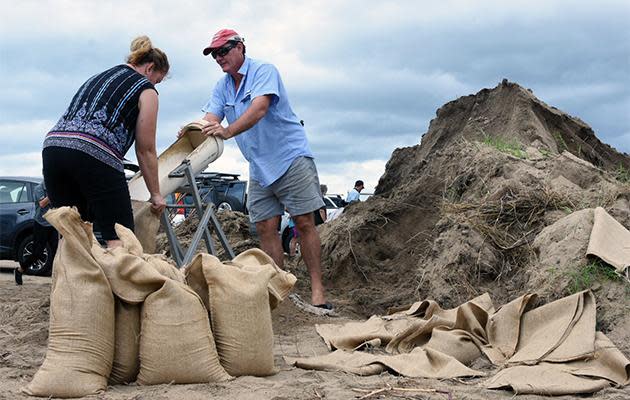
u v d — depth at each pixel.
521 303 6.09
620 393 4.86
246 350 5.19
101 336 4.87
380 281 9.20
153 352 4.93
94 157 5.66
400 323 6.78
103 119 5.72
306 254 8.07
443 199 9.07
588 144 12.00
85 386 4.75
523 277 7.46
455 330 6.11
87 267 4.91
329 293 9.06
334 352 5.89
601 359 5.31
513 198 8.35
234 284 5.25
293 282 5.86
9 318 7.72
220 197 20.23
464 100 12.77
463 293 7.74
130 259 4.99
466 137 11.59
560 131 11.71
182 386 4.91
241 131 7.51
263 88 7.62
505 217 8.24
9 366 5.61
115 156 5.77
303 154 7.91
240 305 5.21
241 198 20.22
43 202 8.34
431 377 5.27
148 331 4.95
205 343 5.02
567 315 5.84
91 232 5.02
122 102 5.79
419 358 5.64
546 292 6.66
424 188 10.00
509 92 11.88
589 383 4.97
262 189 8.18
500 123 11.51
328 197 21.08
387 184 13.11
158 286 5.00
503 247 7.98
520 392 4.80
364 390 4.84
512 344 5.91
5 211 13.81
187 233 12.97
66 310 4.84
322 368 5.52
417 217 9.73
